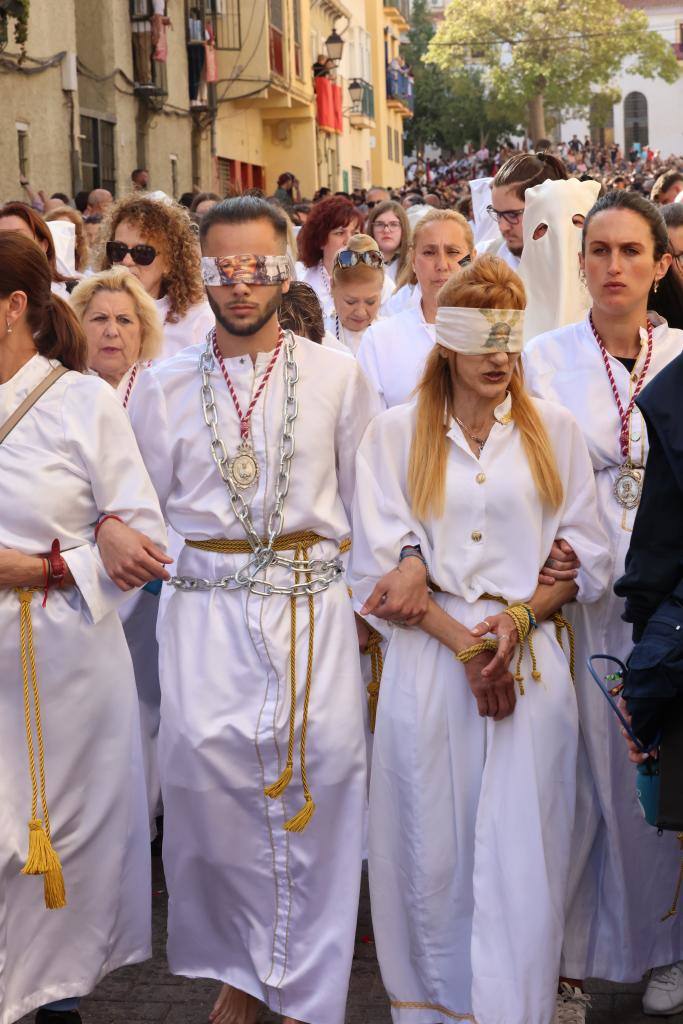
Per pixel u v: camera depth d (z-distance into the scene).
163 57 24.03
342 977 4.29
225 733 4.23
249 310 4.19
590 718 4.47
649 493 3.70
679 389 3.64
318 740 4.27
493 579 4.24
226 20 30.45
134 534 4.14
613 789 4.47
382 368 6.20
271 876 4.33
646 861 4.53
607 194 4.58
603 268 4.53
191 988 4.77
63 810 4.27
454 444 4.25
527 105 77.38
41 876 4.27
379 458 4.33
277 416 4.27
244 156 33.69
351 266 7.16
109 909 4.39
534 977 4.03
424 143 82.62
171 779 4.34
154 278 6.44
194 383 4.33
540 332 5.57
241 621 4.26
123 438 4.21
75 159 20.09
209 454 4.29
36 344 4.25
